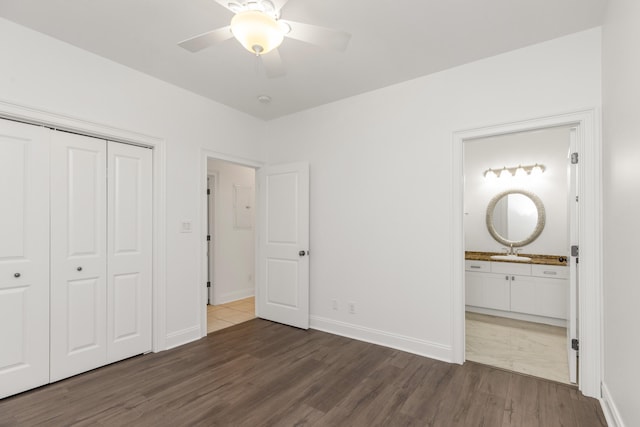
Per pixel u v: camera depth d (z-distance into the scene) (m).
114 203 2.75
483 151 4.76
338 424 1.94
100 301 2.65
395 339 3.10
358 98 3.38
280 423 1.94
